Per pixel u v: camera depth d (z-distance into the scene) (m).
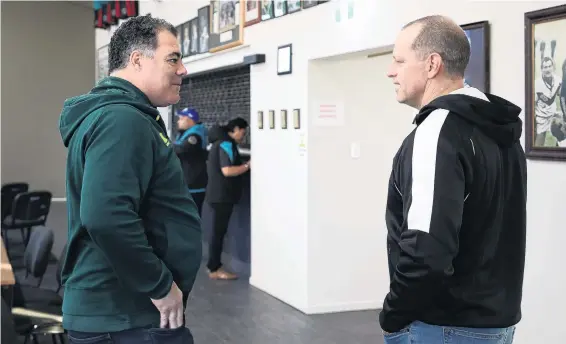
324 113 4.94
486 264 1.67
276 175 5.43
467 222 1.65
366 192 5.09
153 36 1.86
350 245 5.07
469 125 1.64
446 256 1.55
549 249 2.89
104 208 1.61
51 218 10.70
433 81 1.76
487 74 3.19
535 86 2.92
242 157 6.59
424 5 3.64
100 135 1.67
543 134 2.89
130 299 1.79
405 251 1.60
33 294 4.05
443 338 1.69
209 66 6.77
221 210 6.18
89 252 1.78
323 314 5.00
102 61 10.24
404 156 1.69
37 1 12.57
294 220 5.16
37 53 12.63
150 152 1.74
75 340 1.81
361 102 5.03
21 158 12.62
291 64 5.11
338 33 4.50
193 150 6.74
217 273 6.27
